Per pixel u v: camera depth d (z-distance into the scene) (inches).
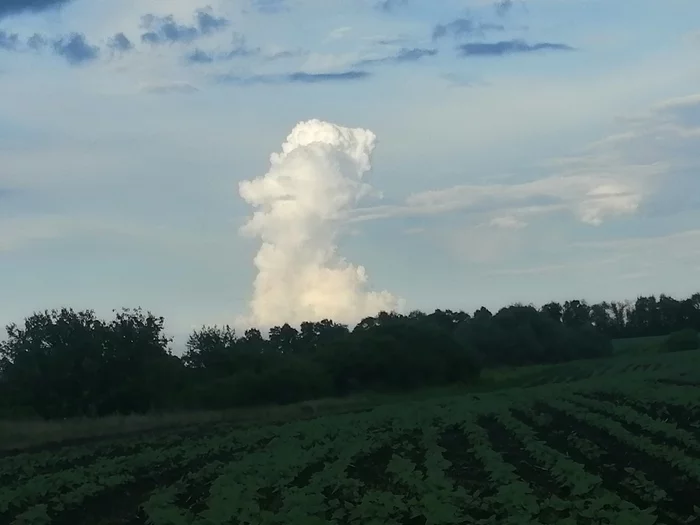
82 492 793.6
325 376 2444.6
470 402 1738.4
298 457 920.9
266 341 3378.4
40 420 1791.3
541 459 917.2
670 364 2957.7
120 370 2066.9
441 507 629.9
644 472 840.9
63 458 1107.3
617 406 1427.2
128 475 884.0
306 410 1977.1
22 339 2055.9
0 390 1991.9
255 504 648.4
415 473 800.3
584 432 1167.0
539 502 702.5
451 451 1046.4
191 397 2112.5
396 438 1169.4
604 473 848.9
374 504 650.2
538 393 1850.4
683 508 692.1
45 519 685.9
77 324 2079.2
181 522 633.0
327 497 746.8
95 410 1999.3
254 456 946.7
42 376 1999.3
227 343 2492.6
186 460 1002.7
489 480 821.9
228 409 2048.5
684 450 956.0
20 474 973.2
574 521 609.9
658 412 1380.4
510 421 1272.1
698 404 1427.2
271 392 2256.4
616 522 592.7
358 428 1251.2
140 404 2039.9
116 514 734.5
